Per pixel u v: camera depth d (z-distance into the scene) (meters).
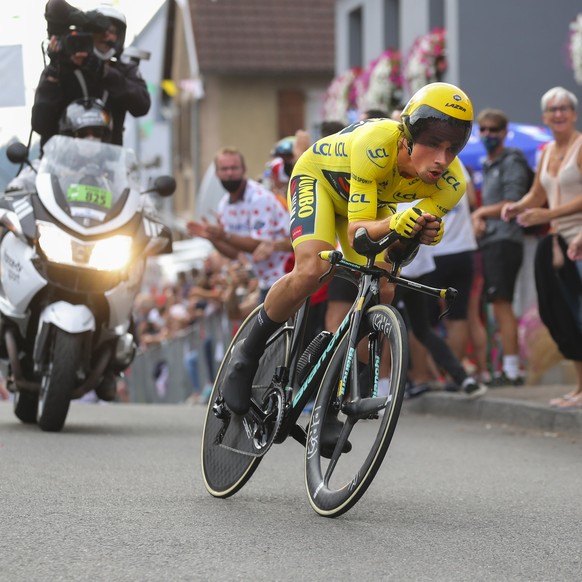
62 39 26.84
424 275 32.94
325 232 16.44
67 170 26.41
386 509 17.12
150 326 64.94
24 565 12.99
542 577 13.10
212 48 104.62
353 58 75.31
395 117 29.64
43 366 26.05
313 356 16.80
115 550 13.82
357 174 15.74
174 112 122.62
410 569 13.25
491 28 57.12
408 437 27.86
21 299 25.81
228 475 17.61
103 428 28.09
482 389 32.59
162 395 57.03
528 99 57.50
